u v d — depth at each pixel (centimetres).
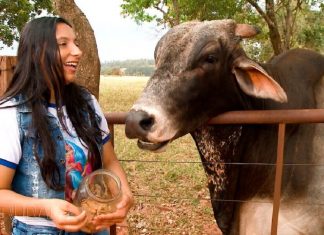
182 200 545
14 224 215
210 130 297
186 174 630
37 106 201
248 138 300
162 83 264
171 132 261
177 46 271
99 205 192
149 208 524
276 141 291
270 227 281
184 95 264
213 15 1126
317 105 296
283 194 277
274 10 1258
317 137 281
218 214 316
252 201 292
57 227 200
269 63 312
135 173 640
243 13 1268
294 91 297
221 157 302
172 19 1216
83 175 213
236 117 268
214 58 270
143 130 250
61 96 207
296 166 278
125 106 1547
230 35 278
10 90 204
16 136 199
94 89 544
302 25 1872
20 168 205
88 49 534
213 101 276
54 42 201
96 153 218
